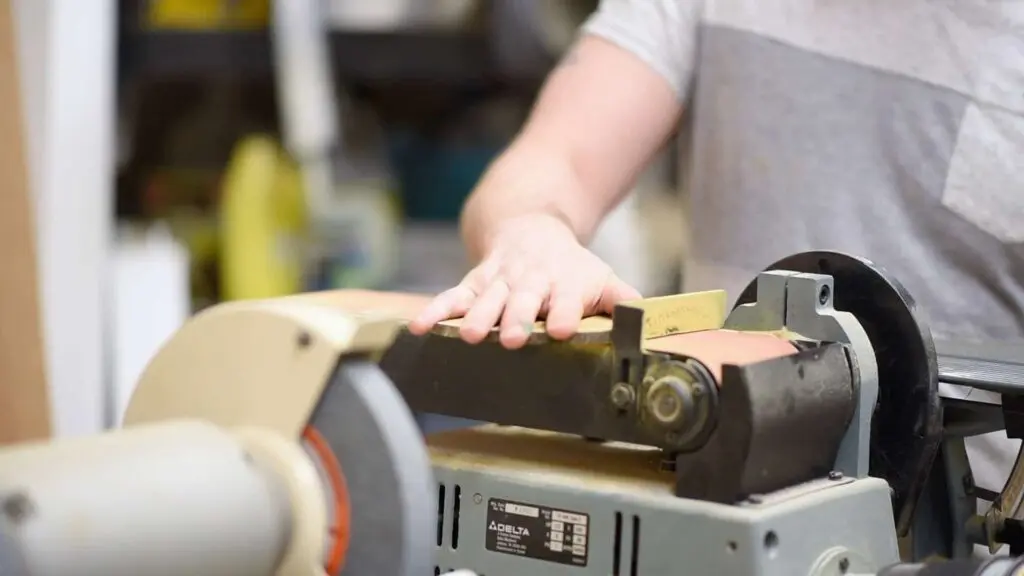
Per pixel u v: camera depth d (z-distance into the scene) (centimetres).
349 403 73
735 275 137
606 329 89
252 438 74
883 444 92
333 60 233
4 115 161
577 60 143
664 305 89
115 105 228
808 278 91
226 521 66
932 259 127
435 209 278
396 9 236
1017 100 123
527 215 121
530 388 91
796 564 79
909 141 127
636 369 84
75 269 184
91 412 186
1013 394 90
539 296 96
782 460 83
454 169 276
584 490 84
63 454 64
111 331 204
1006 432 94
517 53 229
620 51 140
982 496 99
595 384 87
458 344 95
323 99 230
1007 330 123
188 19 229
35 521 59
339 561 73
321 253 245
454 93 277
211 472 67
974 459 108
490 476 88
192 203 256
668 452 85
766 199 134
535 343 91
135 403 79
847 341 89
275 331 74
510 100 276
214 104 264
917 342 91
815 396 84
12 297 162
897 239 128
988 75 124
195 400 77
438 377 96
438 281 254
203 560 65
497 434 100
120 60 227
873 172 129
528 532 86
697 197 142
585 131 136
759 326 93
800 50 132
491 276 102
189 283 240
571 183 133
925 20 126
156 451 66
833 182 131
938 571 77
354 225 246
